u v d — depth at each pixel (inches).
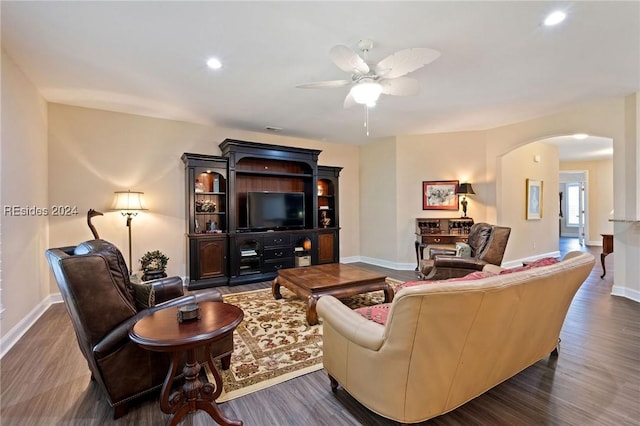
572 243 360.2
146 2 77.6
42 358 92.0
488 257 136.3
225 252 181.0
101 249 71.7
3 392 74.9
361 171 259.1
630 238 147.0
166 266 176.7
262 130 207.5
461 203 213.2
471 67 115.6
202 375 82.0
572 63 113.0
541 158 254.4
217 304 73.4
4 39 94.2
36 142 132.2
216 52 103.2
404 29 90.5
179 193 182.2
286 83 128.5
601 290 161.9
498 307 57.4
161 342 53.4
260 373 83.0
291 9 81.0
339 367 70.3
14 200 109.0
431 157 219.9
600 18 85.7
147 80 124.6
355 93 100.6
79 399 72.2
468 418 65.1
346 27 89.4
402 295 51.9
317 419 65.4
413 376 55.4
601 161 334.3
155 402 71.4
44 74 118.6
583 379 79.1
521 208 232.2
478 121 188.1
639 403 69.4
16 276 109.4
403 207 225.8
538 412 66.7
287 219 207.8
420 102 153.6
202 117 175.5
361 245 259.3
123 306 67.1
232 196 182.2
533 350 75.7
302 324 116.6
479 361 61.6
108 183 162.6
